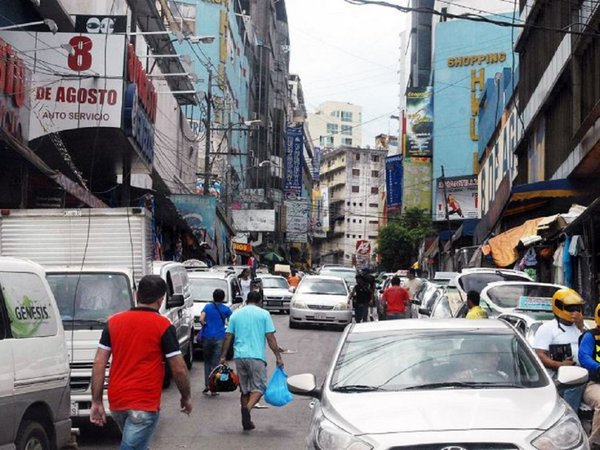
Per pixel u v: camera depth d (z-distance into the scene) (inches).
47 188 740.7
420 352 266.7
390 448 203.3
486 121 1913.1
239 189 2748.5
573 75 877.8
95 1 998.4
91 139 851.4
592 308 673.6
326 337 938.7
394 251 2962.6
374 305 1015.0
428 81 3371.1
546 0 1104.2
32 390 272.2
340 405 234.1
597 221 659.4
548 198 924.0
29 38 810.2
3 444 251.3
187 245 1515.7
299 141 3769.7
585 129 784.3
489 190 1828.2
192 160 1829.5
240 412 476.1
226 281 815.1
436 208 2652.6
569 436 210.4
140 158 932.0
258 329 424.2
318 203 5339.6
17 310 273.4
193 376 625.9
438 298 742.5
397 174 3174.2
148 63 1300.4
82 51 818.8
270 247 3100.4
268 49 3464.6
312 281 1099.3
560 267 775.1
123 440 245.9
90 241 506.6
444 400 229.5
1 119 598.5
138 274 504.4
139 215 506.9
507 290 611.5
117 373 248.4
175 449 376.2
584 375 254.5
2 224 508.1
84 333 396.5
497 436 203.2
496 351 264.8
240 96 2918.3
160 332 249.3
